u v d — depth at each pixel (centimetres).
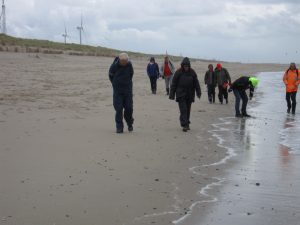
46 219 586
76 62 4216
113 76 1184
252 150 1070
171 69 2266
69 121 1330
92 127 1256
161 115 1564
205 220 599
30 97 1789
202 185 760
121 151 982
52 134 1127
